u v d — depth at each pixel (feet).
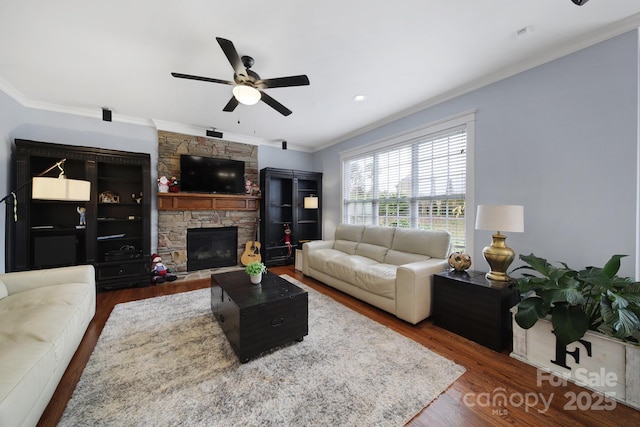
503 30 6.31
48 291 6.58
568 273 5.52
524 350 6.07
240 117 12.47
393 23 6.05
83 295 6.92
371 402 4.73
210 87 9.26
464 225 9.50
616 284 5.19
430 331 7.61
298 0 5.32
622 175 6.14
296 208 16.65
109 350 6.40
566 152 6.98
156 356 6.16
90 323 7.94
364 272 9.42
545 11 5.67
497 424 4.30
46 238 10.05
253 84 7.06
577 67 6.77
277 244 16.78
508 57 7.46
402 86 9.22
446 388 5.15
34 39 6.54
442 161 10.28
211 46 6.88
